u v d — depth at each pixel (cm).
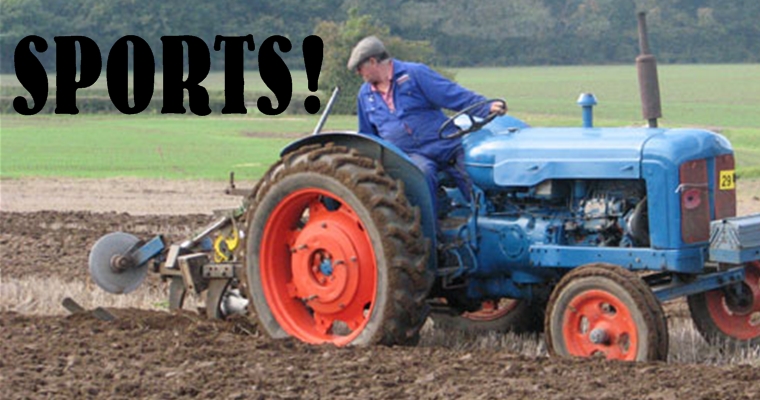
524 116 11738
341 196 1382
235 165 7012
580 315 1318
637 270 1382
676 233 1338
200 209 4081
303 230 1442
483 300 1514
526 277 1438
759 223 1344
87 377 1236
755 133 9288
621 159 1366
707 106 13312
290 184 1425
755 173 5538
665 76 18312
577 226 1408
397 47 11981
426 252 1367
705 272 1404
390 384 1184
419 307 1367
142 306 1881
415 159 1449
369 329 1374
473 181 1454
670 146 1348
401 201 1366
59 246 2717
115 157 7762
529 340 1535
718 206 1388
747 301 1464
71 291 2000
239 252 1536
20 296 1970
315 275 1437
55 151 8331
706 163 1371
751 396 1098
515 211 1444
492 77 18012
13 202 4381
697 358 1413
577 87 15975
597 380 1169
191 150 8400
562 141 1413
